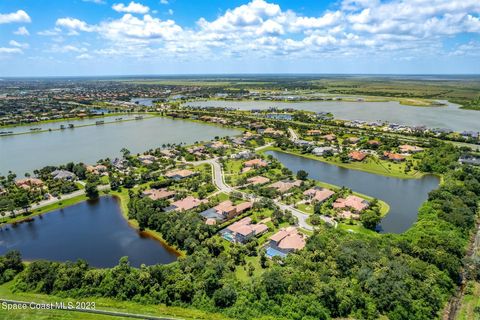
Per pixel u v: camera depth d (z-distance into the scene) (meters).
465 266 97.81
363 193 163.12
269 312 82.00
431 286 86.38
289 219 128.62
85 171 190.38
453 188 146.38
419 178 185.12
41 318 80.00
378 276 87.12
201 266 95.56
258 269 99.81
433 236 105.75
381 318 80.25
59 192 167.12
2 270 97.56
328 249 101.31
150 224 129.50
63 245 119.62
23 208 147.00
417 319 78.69
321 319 79.75
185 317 81.50
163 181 173.12
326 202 147.38
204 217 130.75
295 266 95.38
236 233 116.62
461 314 81.81
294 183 170.00
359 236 111.69
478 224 125.81
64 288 89.75
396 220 133.50
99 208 151.25
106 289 89.12
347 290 84.25
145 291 89.00
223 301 84.19
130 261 108.69
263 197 150.88
